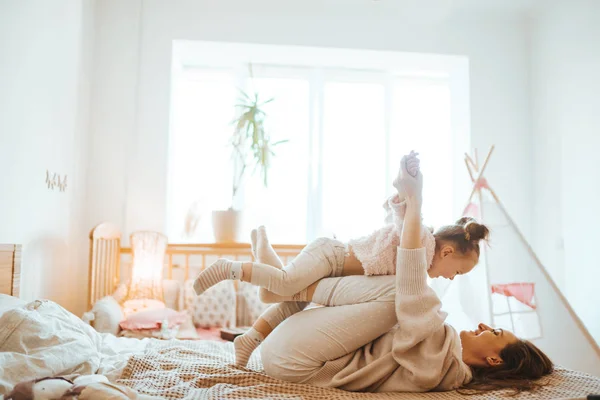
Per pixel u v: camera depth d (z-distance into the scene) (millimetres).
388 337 1794
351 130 5102
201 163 4949
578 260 4090
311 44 4586
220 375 1759
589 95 4004
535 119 4770
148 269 4035
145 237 4074
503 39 4840
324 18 4617
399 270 1688
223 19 4516
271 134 4980
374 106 5145
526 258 2902
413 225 1682
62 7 3549
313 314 1787
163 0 4477
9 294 2529
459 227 1868
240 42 4520
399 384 1707
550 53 4539
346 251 1889
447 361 1710
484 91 4793
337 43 4613
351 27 4641
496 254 2961
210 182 4941
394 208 1791
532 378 1848
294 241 4949
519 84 4844
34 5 3025
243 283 4258
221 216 4391
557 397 1633
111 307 3512
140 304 3801
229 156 4949
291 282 1794
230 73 5027
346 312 1734
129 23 4434
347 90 5125
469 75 4789
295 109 5047
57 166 3504
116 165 4332
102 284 3814
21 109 2865
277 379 1765
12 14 2715
